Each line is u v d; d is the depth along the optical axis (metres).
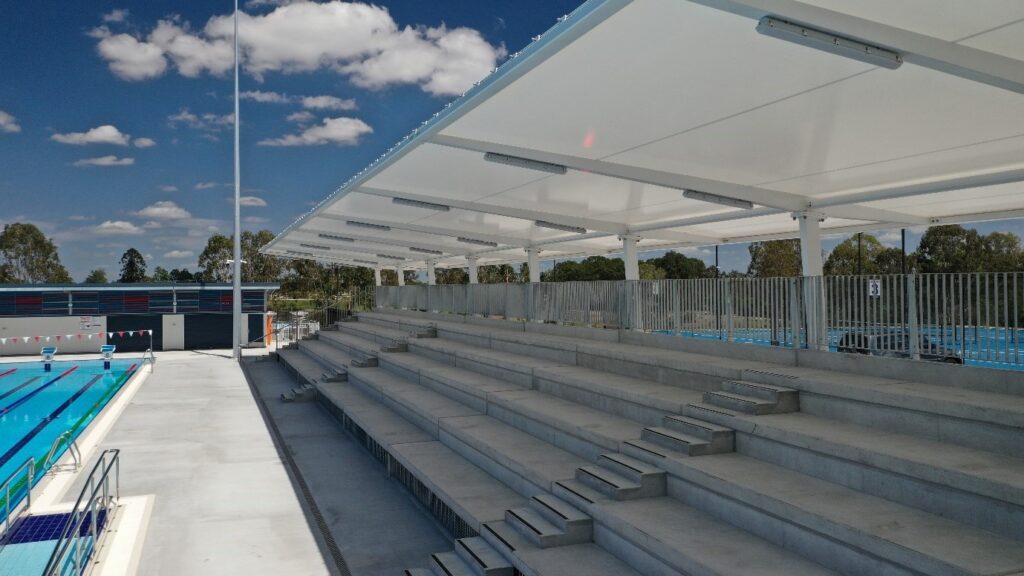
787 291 10.15
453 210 18.97
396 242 30.02
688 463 7.13
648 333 13.22
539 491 8.44
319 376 22.38
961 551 4.73
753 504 6.14
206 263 96.25
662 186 13.09
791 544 5.76
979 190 12.66
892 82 7.45
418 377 16.72
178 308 38.41
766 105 8.48
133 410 19.36
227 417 18.33
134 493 11.30
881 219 14.90
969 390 7.25
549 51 7.16
